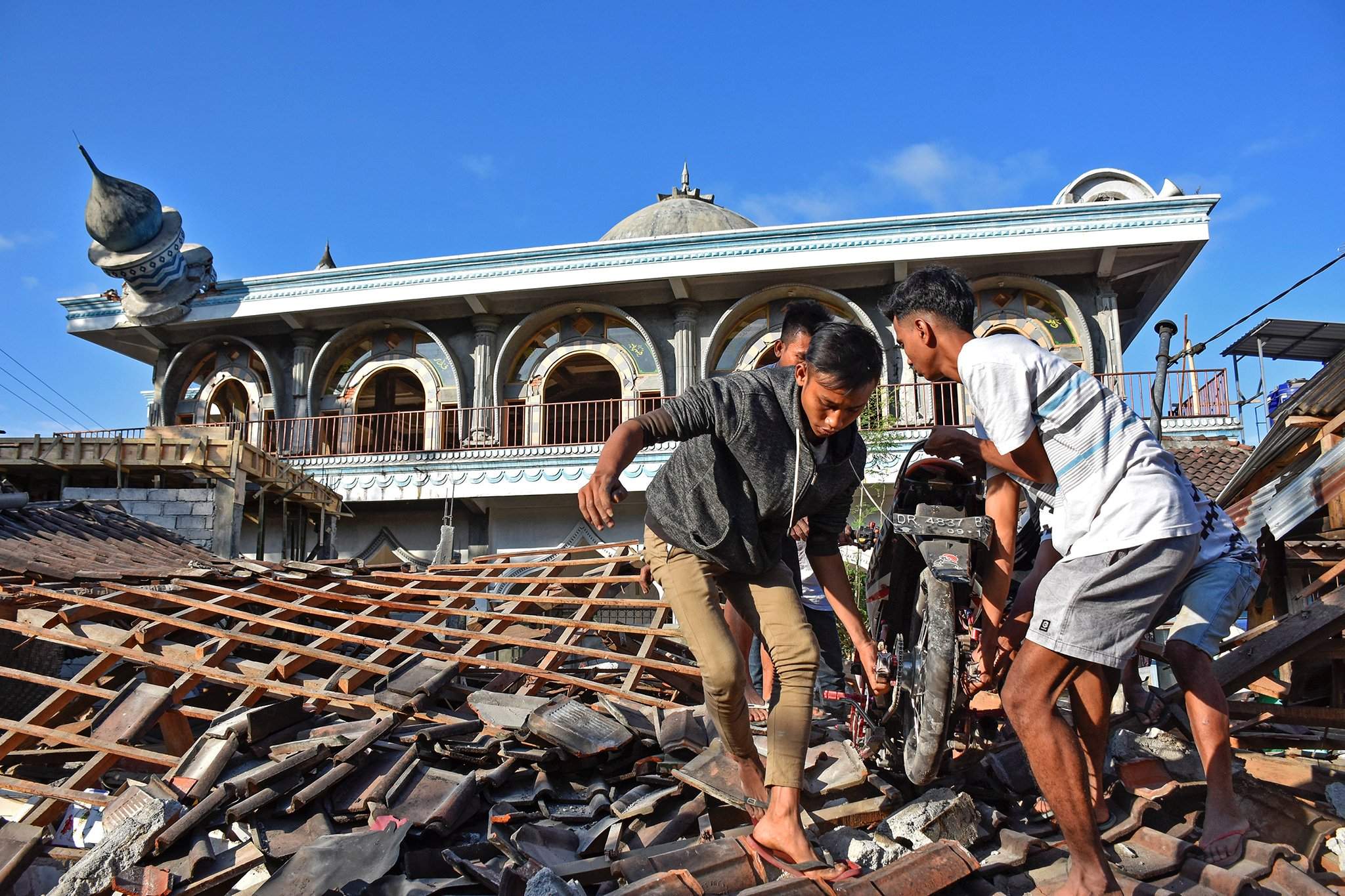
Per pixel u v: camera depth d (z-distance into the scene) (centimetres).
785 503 303
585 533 1950
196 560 873
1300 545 674
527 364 2112
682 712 466
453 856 322
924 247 1841
